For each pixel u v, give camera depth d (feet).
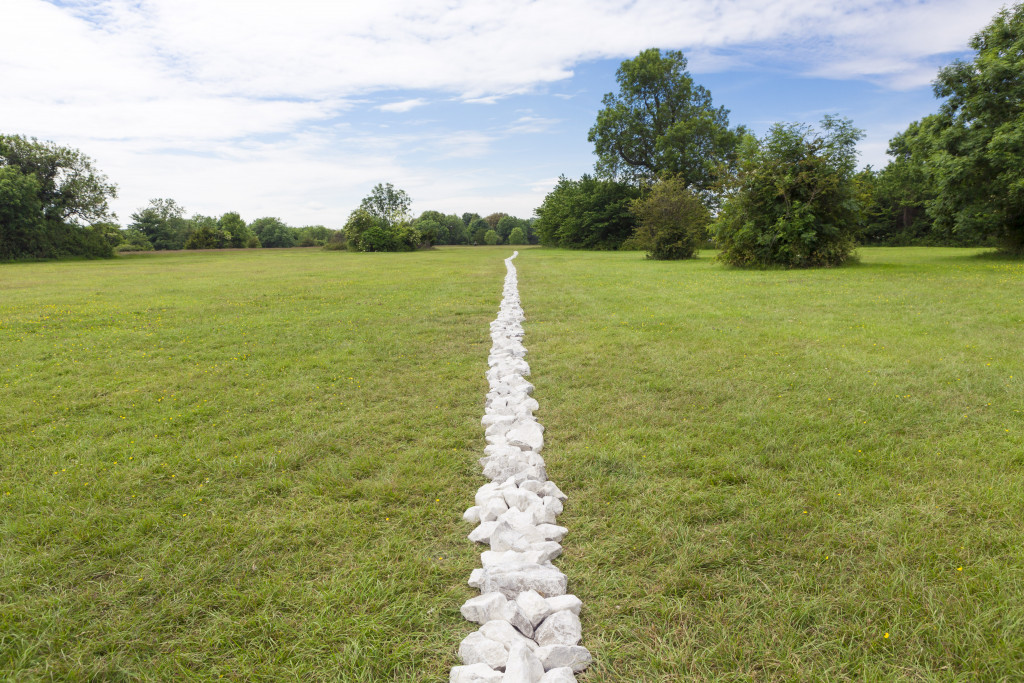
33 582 7.57
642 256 106.73
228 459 11.48
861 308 29.58
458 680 5.66
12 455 11.89
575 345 21.97
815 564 7.61
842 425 12.57
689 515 9.00
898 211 139.95
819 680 5.74
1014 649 5.96
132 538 8.56
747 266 62.28
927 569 7.37
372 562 7.89
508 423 12.76
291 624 6.72
